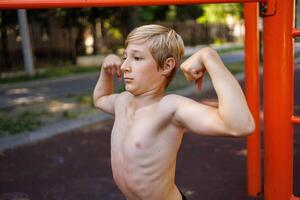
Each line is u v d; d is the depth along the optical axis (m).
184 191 3.16
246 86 2.69
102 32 19.05
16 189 3.41
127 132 1.34
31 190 3.38
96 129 5.48
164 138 1.29
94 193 3.25
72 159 4.20
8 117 6.28
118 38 19.53
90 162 4.08
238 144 4.43
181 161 3.94
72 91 9.32
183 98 1.27
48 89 9.86
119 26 18.16
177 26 23.69
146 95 1.33
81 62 16.72
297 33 1.51
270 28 1.54
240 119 1.12
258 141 2.84
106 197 3.17
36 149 4.61
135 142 1.29
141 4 1.38
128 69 1.29
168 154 1.30
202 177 3.45
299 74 10.34
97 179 3.57
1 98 8.52
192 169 3.68
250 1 1.45
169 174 1.33
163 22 22.16
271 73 1.58
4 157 4.33
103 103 1.59
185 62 1.25
